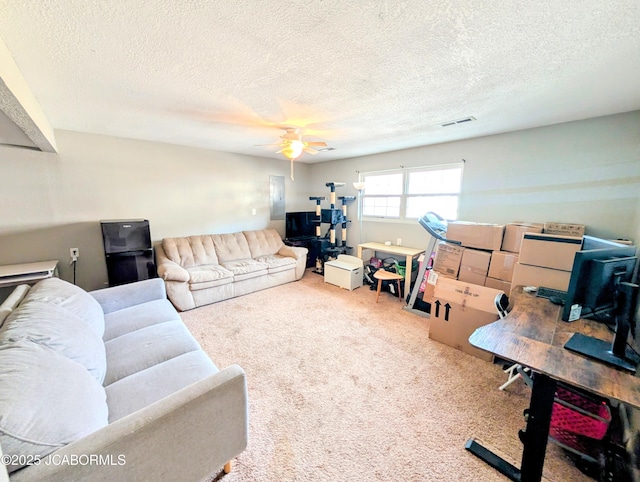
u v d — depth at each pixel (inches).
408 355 97.9
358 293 164.7
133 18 46.9
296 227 218.5
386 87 77.9
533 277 85.0
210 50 58.1
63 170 129.9
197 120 111.0
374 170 192.1
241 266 161.0
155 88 78.0
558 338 55.4
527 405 73.5
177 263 152.8
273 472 55.0
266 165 212.7
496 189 133.6
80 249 136.9
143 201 155.6
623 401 37.7
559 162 114.7
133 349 68.8
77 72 67.2
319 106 93.5
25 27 48.4
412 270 162.4
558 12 46.0
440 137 139.2
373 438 63.3
